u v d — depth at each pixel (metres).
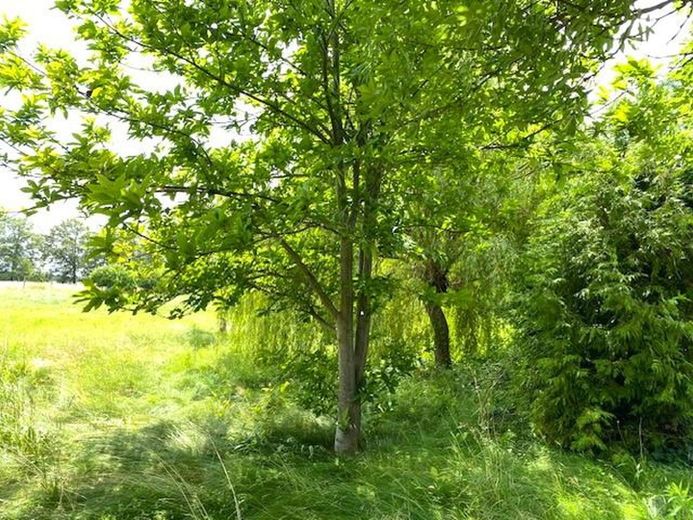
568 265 4.80
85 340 10.37
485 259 6.65
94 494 3.58
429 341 7.64
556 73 1.72
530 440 4.67
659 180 4.55
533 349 4.95
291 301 4.91
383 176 4.22
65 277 60.62
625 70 3.01
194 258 3.09
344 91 4.32
